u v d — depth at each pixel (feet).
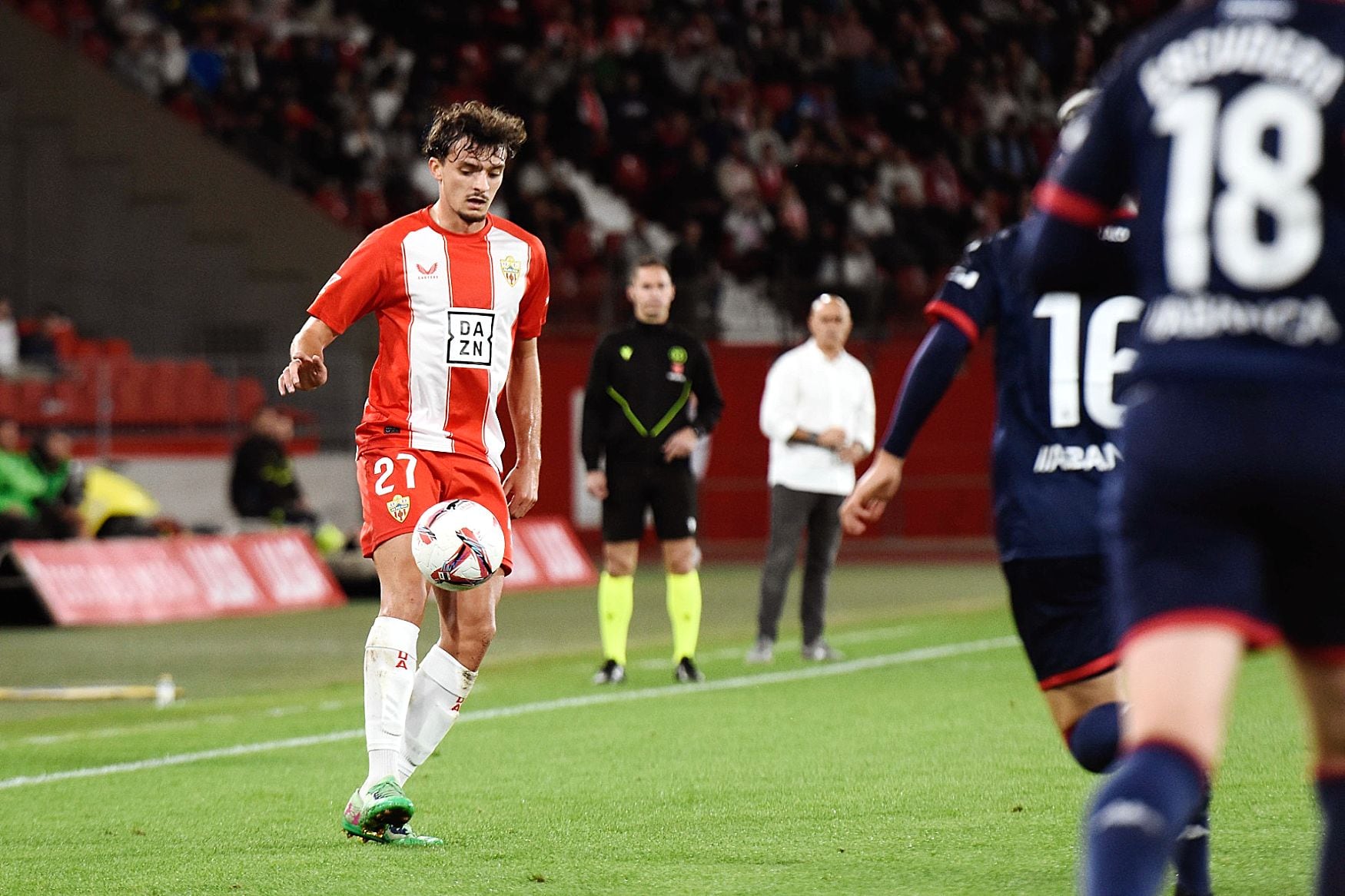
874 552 287.48
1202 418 32.76
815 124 321.11
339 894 56.85
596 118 321.52
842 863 60.95
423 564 65.57
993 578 235.81
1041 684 52.70
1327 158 32.48
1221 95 33.40
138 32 301.43
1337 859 36.99
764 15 341.62
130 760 92.27
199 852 65.00
